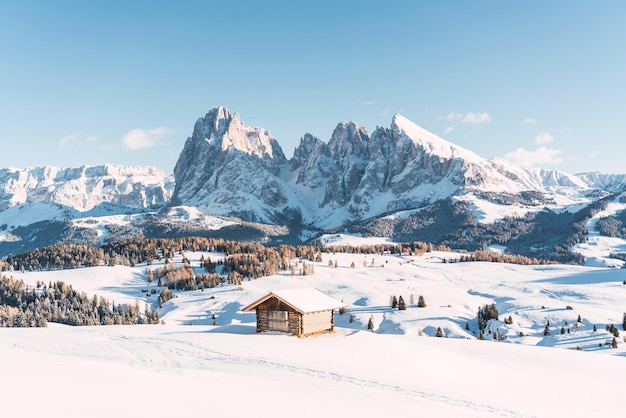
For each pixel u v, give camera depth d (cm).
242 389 3006
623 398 4125
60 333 6888
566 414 3419
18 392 2336
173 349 5256
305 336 6844
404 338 6738
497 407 3328
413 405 3130
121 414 2125
